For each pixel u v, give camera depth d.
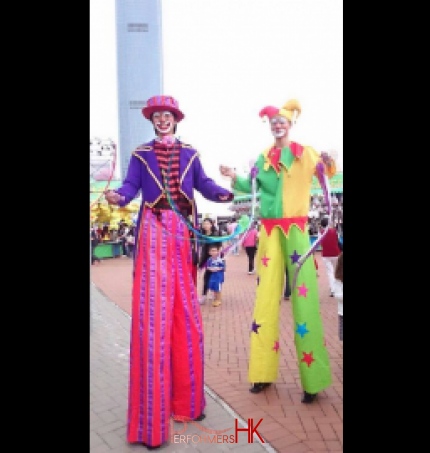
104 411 3.24
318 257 12.61
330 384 3.39
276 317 3.53
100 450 2.74
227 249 3.55
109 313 6.46
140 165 3.05
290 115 3.44
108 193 2.88
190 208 3.14
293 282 3.42
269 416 3.14
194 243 3.17
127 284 9.38
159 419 2.75
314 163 3.36
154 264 2.93
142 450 2.74
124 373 4.02
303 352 3.33
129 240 15.29
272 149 3.52
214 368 4.12
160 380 2.78
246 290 8.55
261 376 3.48
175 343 2.98
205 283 7.04
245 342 4.95
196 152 3.14
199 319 3.11
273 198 3.51
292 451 2.69
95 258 14.05
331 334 5.18
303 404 3.33
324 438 2.83
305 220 3.47
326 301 7.01
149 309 2.87
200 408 3.07
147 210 3.02
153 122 3.09
